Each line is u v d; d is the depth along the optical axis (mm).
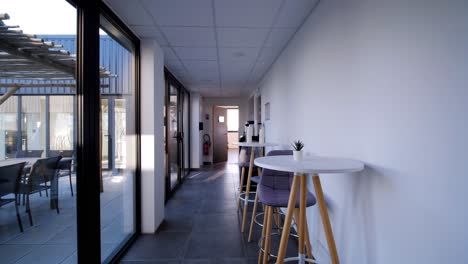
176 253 2387
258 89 6012
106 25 2205
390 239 1223
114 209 2445
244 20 2453
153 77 2838
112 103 2365
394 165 1193
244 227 2920
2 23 1257
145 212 2855
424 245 1013
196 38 2908
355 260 1564
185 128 6793
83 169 1759
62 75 1650
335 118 1852
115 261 2217
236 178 6152
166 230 2928
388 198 1240
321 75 2107
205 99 8867
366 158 1440
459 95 861
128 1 2051
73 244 1794
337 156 1817
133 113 2795
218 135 9227
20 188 1459
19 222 1490
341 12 1743
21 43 1367
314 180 1429
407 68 1107
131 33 2613
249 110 8234
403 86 1133
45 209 1668
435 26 960
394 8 1193
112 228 2426
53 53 1575
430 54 984
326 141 2016
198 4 2117
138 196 2816
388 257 1239
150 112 2832
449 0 898
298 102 2766
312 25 2301
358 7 1521
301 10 2281
